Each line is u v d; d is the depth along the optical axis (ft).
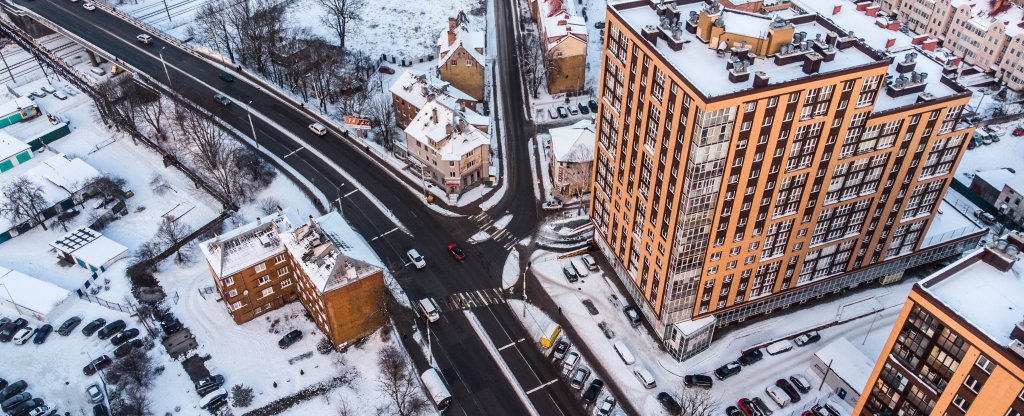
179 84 644.69
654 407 383.86
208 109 617.62
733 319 418.92
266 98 637.71
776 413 377.91
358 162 564.30
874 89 328.90
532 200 528.22
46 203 504.43
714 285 385.91
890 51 484.74
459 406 385.91
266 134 592.60
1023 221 494.59
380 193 533.55
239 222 501.56
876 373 301.22
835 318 429.38
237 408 381.19
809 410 379.55
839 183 368.27
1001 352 242.37
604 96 406.82
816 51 339.57
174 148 576.20
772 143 327.26
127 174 553.64
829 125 332.80
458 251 478.59
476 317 436.35
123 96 582.35
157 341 416.67
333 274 378.94
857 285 448.65
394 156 569.23
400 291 452.76
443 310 440.86
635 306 439.63
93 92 609.83
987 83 643.04
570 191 522.88
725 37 340.59
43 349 415.23
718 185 334.03
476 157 525.75
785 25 337.31
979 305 266.57
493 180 545.44
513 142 588.50
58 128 589.73
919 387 283.59
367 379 397.19
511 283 459.32
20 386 391.24
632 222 407.44
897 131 357.00
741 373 400.26
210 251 409.69
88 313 436.76
